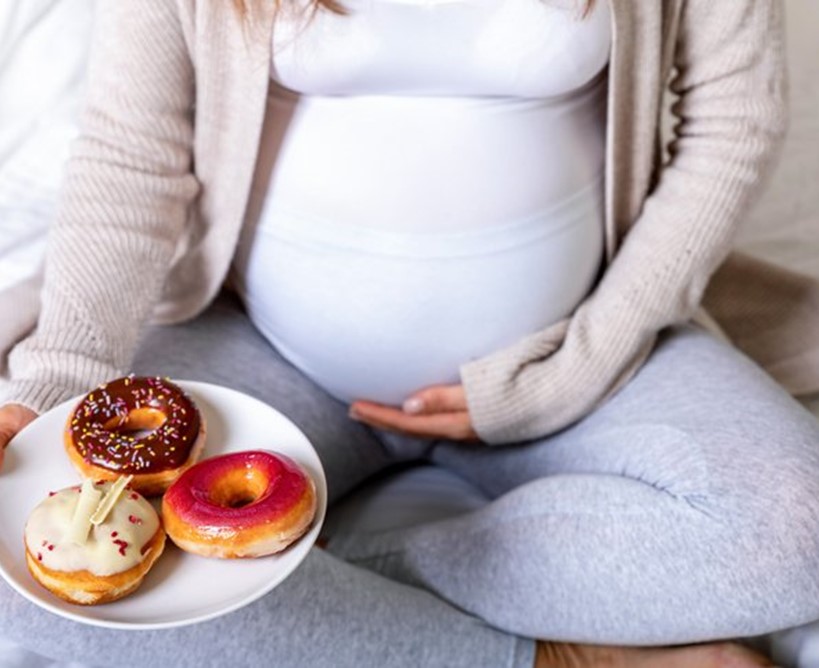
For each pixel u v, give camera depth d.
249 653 0.87
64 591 0.68
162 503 0.74
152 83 0.96
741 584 0.87
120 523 0.70
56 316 0.90
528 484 0.99
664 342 1.06
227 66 0.93
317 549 0.94
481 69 0.90
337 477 1.10
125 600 0.70
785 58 1.01
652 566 0.89
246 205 1.00
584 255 1.02
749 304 1.23
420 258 0.97
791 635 0.97
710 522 0.88
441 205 0.95
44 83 1.38
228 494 0.75
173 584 0.71
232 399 0.84
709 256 1.00
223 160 0.98
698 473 0.90
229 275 1.10
